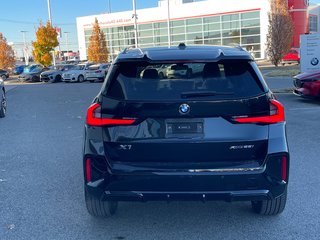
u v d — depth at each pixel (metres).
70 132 9.09
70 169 6.06
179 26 50.97
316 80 12.19
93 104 3.59
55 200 4.76
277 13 33.72
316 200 4.54
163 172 3.36
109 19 56.59
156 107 3.38
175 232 3.85
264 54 45.12
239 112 3.38
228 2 46.81
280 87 17.39
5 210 4.47
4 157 6.91
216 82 3.46
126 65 3.63
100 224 4.06
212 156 3.40
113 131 3.45
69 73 33.66
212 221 4.08
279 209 3.94
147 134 3.41
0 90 11.74
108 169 3.43
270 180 3.39
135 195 3.42
